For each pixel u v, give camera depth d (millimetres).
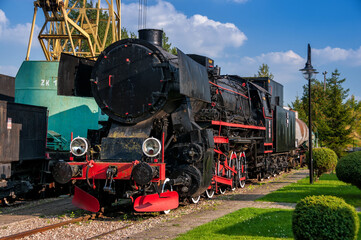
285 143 20484
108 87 9906
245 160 14734
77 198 9078
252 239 6531
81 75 11031
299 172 23047
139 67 9617
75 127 16500
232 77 16234
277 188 14375
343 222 5660
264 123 16469
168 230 7402
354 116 30812
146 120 9555
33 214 9469
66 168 8422
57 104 16453
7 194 10508
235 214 8758
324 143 30797
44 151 12875
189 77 9055
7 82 14219
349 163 11938
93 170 8555
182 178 8930
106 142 9414
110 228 7691
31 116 12211
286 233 6988
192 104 10430
